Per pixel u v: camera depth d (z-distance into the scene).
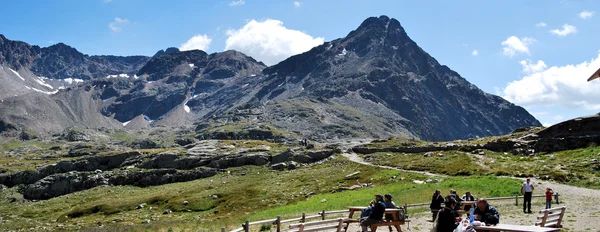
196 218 80.19
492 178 75.25
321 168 122.94
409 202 52.97
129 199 105.94
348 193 76.38
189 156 154.25
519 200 52.88
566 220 34.91
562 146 94.00
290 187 99.25
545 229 20.23
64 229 79.19
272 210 66.38
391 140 172.88
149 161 154.38
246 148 164.62
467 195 39.66
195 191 109.19
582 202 48.75
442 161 104.56
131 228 49.09
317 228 24.95
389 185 80.75
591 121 95.75
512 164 88.75
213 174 137.12
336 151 144.25
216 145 176.50
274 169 132.38
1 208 125.94
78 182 144.88
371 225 27.16
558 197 54.97
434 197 34.25
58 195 144.50
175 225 45.84
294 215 46.00
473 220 22.88
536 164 84.50
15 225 89.25
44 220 96.88
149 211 93.81
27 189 147.62
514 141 104.44
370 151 141.50
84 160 161.38
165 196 104.44
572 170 75.19
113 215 93.69
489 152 105.44
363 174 101.25
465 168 92.19
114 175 145.88
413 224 35.47
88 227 79.69
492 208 23.09
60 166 160.62
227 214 81.31
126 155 163.75
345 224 32.22
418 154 122.75
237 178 124.69
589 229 30.25
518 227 20.81
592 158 80.12
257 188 101.50
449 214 20.91
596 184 64.94
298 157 137.88
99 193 131.12
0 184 158.25
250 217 53.69
